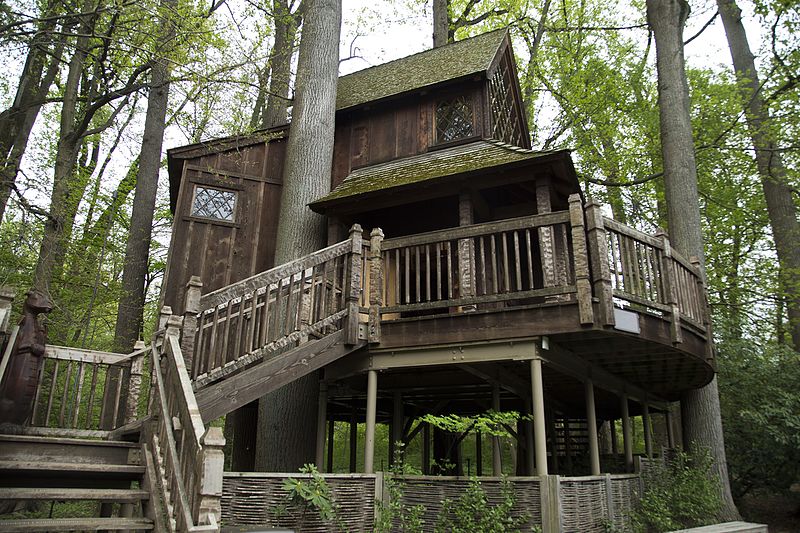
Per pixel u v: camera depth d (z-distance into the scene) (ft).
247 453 33.42
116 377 20.67
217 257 30.42
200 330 17.12
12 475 15.38
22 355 17.11
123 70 37.04
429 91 33.71
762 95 48.83
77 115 47.75
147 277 58.85
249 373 17.62
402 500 18.45
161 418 15.02
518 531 16.74
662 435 51.44
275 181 32.94
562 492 17.31
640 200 62.85
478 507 17.06
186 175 30.96
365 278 22.91
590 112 56.24
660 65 36.58
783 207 45.83
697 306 24.95
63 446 15.65
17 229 33.58
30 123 36.60
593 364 24.41
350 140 35.78
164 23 28.84
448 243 21.27
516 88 40.68
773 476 34.19
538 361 18.83
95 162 57.31
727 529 20.25
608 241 19.84
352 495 17.70
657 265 21.70
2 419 16.33
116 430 18.33
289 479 16.46
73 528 12.33
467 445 64.59
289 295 19.44
